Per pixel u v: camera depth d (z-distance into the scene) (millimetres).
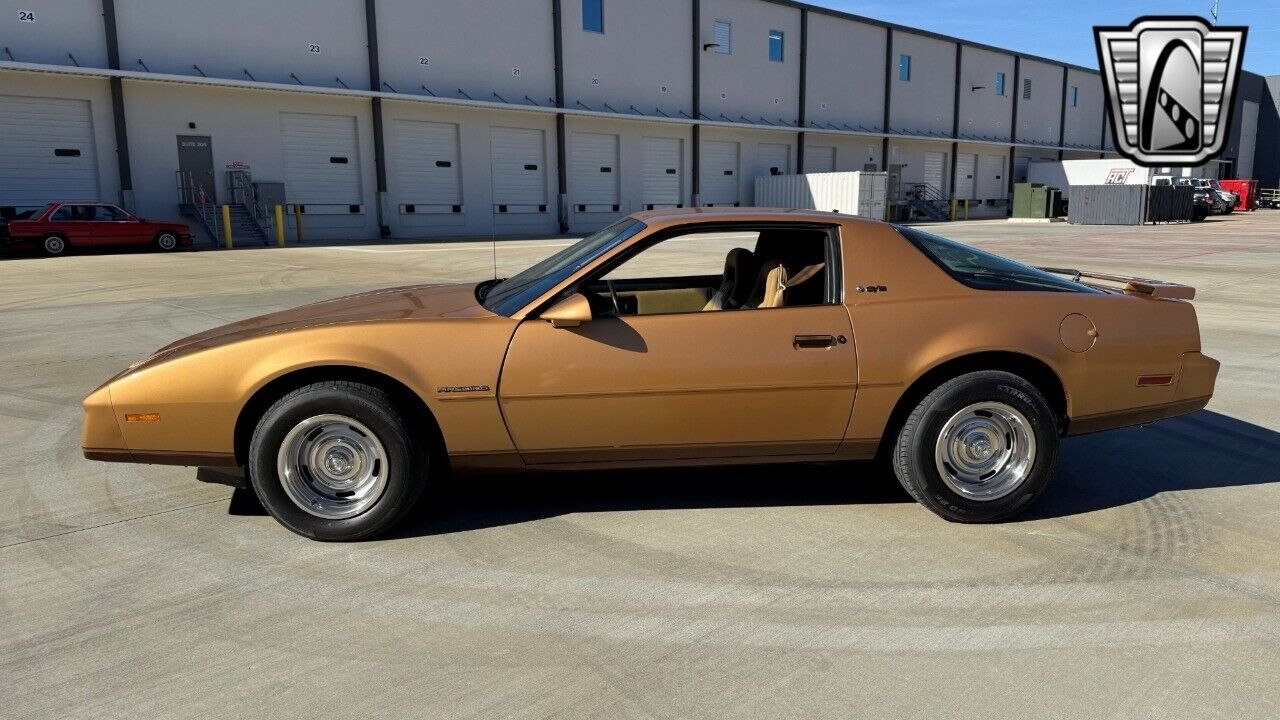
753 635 2748
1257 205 59938
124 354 7602
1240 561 3312
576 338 3398
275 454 3352
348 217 27359
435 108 28656
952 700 2395
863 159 42656
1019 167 51688
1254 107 67312
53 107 21984
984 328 3535
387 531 3506
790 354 3465
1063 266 16016
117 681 2486
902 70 43625
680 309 4602
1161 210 36875
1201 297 11781
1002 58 48500
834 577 3162
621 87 33250
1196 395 3846
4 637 2732
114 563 3275
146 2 22953
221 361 3322
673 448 3527
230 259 18422
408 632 2766
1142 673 2533
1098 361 3643
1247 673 2535
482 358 3354
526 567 3244
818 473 4332
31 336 8484
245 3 24562
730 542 3484
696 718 2312
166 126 23703
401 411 3373
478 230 30328
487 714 2328
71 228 19625
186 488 4121
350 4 26438
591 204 33312
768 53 37750
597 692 2434
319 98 26219
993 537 3543
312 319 3664
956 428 3561
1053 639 2727
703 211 3811
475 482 4176
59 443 4910
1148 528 3646
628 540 3502
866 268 3604
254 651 2652
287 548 3414
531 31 30500
